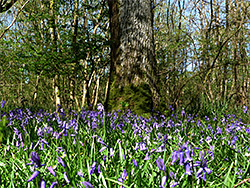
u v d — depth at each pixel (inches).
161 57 319.9
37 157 63.0
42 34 339.6
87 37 321.4
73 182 75.8
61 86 390.9
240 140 144.7
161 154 108.0
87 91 356.8
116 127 154.3
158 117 243.3
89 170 78.7
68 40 324.8
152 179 79.8
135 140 134.6
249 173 89.0
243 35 354.3
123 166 94.2
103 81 428.5
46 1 322.0
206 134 153.3
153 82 264.5
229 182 78.2
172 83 308.5
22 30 379.6
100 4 335.9
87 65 348.5
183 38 327.3
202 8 358.0
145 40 265.9
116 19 270.2
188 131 167.2
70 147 114.8
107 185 78.9
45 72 307.4
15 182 85.5
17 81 423.8
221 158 110.0
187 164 66.9
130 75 259.3
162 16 364.2
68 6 333.1
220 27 354.0
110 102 260.5
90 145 114.2
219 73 376.5
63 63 297.7
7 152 114.0
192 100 284.2
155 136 141.5
